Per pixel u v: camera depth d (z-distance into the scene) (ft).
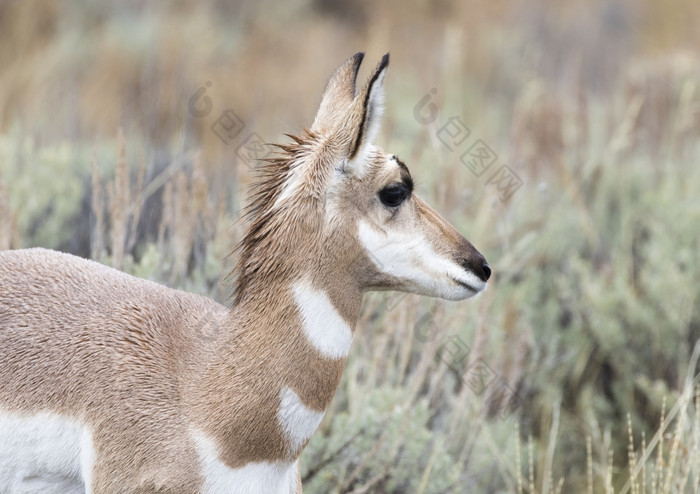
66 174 87.71
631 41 196.75
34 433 48.03
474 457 72.02
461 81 157.99
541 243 96.27
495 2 205.98
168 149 104.12
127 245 73.97
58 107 136.46
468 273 50.67
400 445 66.28
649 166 114.11
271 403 47.93
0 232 69.36
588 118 129.18
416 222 50.21
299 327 48.16
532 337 83.15
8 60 164.14
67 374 47.98
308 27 194.70
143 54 161.07
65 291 50.37
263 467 48.75
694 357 78.69
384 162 49.60
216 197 80.94
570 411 85.81
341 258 48.78
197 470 47.50
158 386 48.06
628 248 97.45
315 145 49.75
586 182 110.11
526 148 114.83
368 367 73.36
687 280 86.99
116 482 47.70
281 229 48.37
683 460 65.87
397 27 194.39
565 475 79.10
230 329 48.88
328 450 66.08
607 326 86.74
